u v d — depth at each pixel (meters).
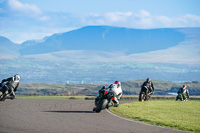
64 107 42.81
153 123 30.12
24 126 25.75
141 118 33.03
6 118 29.92
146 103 51.12
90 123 28.58
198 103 54.25
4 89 46.59
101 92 38.84
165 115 36.59
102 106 37.22
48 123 27.70
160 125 29.20
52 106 43.56
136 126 27.81
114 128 26.33
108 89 40.50
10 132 23.14
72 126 26.56
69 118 31.42
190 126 28.97
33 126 25.89
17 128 24.78
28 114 33.41
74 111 38.09
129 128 26.59
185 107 46.44
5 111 35.34
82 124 27.81
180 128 27.83
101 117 33.06
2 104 43.09
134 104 48.50
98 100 39.03
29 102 48.38
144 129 26.42
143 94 58.75
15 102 47.19
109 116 34.16
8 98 47.84
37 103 47.25
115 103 41.72
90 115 34.50
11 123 27.05
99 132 24.30
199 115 38.12
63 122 28.59
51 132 23.66
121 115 35.41
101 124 28.22
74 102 52.25
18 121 28.28
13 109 37.56
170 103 52.44
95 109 37.56
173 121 31.72
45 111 36.84
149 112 38.84
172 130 26.55
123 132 24.67
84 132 24.08
